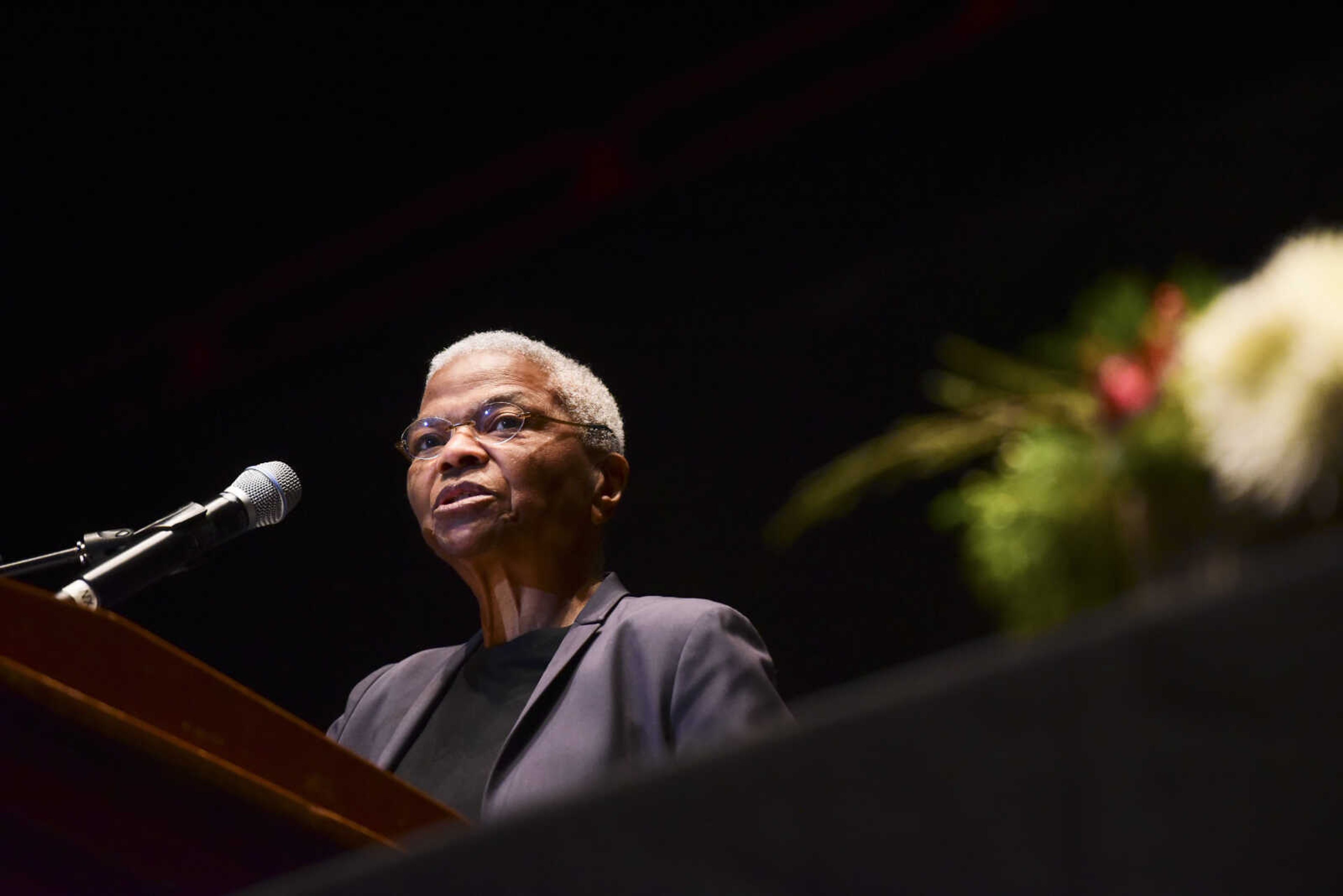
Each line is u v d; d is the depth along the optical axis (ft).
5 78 71.97
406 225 72.28
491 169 71.10
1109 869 8.91
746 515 57.16
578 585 30.96
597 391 33.35
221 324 75.31
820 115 62.75
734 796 9.53
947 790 9.21
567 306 66.80
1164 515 12.78
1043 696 9.11
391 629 63.87
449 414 31.89
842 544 53.06
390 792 19.54
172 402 74.90
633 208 66.69
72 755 16.37
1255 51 52.39
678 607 28.19
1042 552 13.53
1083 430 13.96
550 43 70.13
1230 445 12.16
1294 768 8.58
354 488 68.69
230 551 67.10
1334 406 11.67
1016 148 57.16
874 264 58.65
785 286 61.05
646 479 59.98
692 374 61.31
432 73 71.97
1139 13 55.42
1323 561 8.55
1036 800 9.06
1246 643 8.70
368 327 71.87
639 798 9.67
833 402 57.26
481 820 25.45
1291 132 49.93
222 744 18.57
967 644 49.37
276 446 71.82
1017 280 54.54
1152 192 52.37
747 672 26.71
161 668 18.51
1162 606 9.00
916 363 55.72
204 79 73.05
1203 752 8.76
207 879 16.97
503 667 29.04
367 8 71.67
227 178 74.49
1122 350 14.24
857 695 9.53
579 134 69.41
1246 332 12.23
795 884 9.37
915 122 60.13
